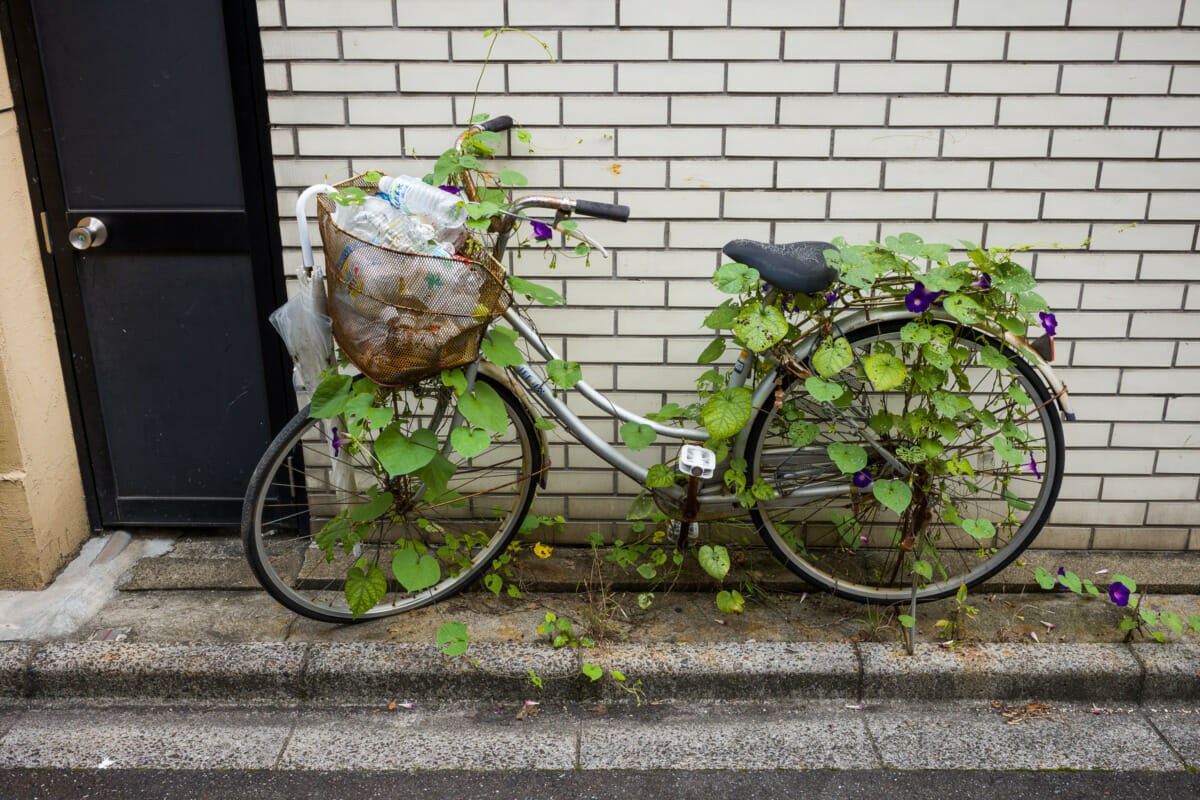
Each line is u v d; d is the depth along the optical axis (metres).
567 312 3.38
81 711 2.90
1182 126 3.15
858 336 3.08
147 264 3.42
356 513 3.02
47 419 3.36
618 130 3.19
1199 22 3.04
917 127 3.17
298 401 3.48
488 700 2.96
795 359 3.00
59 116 3.25
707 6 3.05
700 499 3.16
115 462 3.65
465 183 3.03
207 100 3.23
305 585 3.39
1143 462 3.50
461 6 3.08
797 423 3.06
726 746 2.77
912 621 3.02
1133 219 3.25
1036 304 2.84
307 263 2.85
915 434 2.95
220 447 3.64
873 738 2.80
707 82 3.13
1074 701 2.96
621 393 3.47
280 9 3.08
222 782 2.62
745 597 3.37
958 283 2.76
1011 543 3.31
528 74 3.14
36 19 3.16
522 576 3.43
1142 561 3.54
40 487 3.30
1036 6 3.04
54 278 3.40
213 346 3.52
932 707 2.94
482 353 2.82
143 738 2.79
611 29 3.09
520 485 3.32
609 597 3.36
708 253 3.31
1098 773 2.66
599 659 2.96
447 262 2.54
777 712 2.91
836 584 3.29
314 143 3.23
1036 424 3.43
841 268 2.73
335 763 2.69
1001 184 3.22
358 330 2.63
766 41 3.08
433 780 2.63
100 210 3.34
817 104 3.15
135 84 3.22
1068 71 3.10
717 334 3.39
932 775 2.66
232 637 3.12
